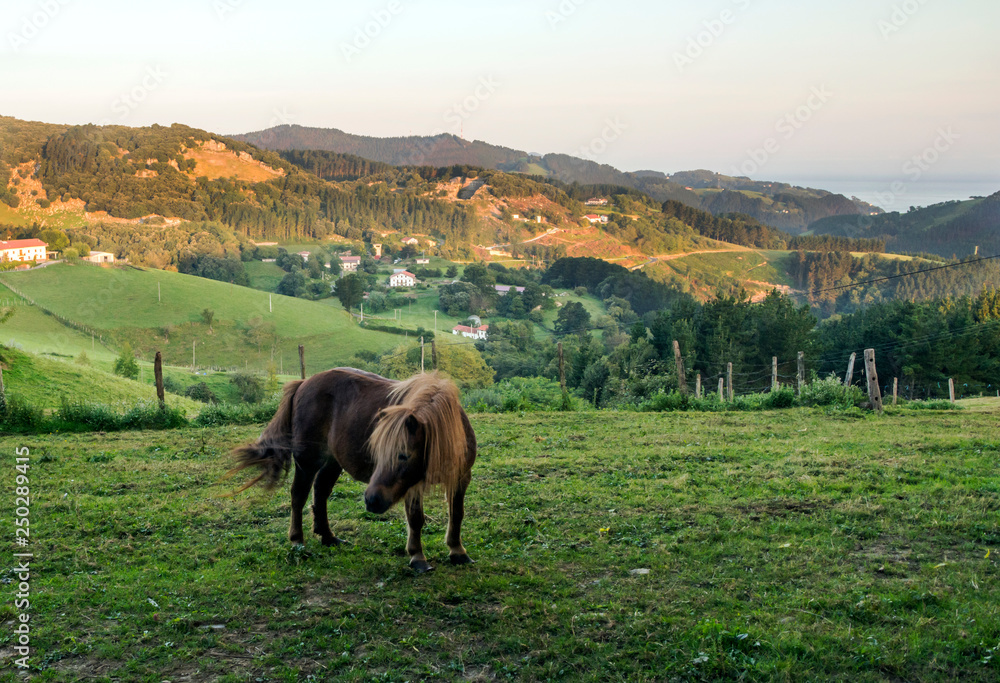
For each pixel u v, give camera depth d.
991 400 25.53
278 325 124.44
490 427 16.16
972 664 4.63
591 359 58.16
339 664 4.86
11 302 112.69
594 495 9.08
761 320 62.84
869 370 18.61
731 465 10.75
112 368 68.19
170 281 138.00
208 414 18.55
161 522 8.16
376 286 199.38
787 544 6.90
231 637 5.30
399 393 6.32
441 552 7.03
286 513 8.56
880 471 10.01
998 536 6.98
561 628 5.30
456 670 4.78
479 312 162.50
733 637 4.98
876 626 5.20
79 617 5.58
